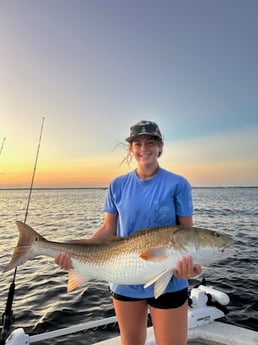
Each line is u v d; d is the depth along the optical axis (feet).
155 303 8.60
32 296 22.29
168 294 8.48
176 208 8.93
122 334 9.23
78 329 11.86
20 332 10.89
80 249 9.52
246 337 11.46
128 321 9.05
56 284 24.90
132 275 8.73
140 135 9.00
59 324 17.83
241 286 23.57
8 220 72.49
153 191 8.96
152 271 8.50
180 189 8.85
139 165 9.27
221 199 169.37
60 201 166.50
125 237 9.08
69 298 21.76
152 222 8.86
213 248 8.66
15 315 18.95
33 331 16.99
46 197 224.12
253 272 27.32
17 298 21.95
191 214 9.00
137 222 9.04
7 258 33.47
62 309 19.77
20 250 9.57
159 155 9.33
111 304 20.58
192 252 8.50
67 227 59.77
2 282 25.63
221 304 12.95
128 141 9.55
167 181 8.96
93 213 91.30
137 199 9.06
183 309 8.63
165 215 8.79
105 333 15.42
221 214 82.28
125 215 9.21
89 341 14.88
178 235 8.48
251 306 19.49
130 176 9.55
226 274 26.73
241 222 64.34
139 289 8.81
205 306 12.89
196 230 8.73
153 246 8.55
